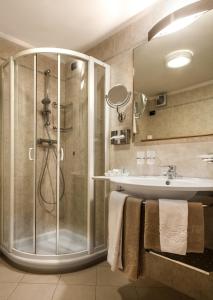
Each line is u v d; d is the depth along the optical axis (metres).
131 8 1.80
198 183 1.24
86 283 1.56
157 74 1.74
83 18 1.92
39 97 2.30
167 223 1.07
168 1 1.68
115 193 1.39
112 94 2.02
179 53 1.61
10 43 2.20
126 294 1.44
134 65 1.89
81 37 2.20
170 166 1.54
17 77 2.05
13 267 1.79
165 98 1.69
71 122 2.27
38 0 1.70
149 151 1.76
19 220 2.04
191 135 1.52
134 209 1.19
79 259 1.74
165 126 1.68
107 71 2.11
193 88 1.53
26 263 1.71
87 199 1.95
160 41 1.72
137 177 1.65
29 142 2.19
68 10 1.81
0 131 2.11
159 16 1.74
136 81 1.88
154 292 1.46
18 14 1.86
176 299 1.39
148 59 1.80
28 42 2.28
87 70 2.02
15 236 1.97
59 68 2.09
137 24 1.92
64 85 2.37
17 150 2.05
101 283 1.56
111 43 2.15
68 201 2.22
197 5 1.32
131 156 1.91
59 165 2.21
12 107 1.95
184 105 1.58
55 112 2.38
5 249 1.93
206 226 1.42
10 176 1.93
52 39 2.23
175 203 1.08
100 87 2.13
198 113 1.50
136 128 1.88
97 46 2.29
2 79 2.10
